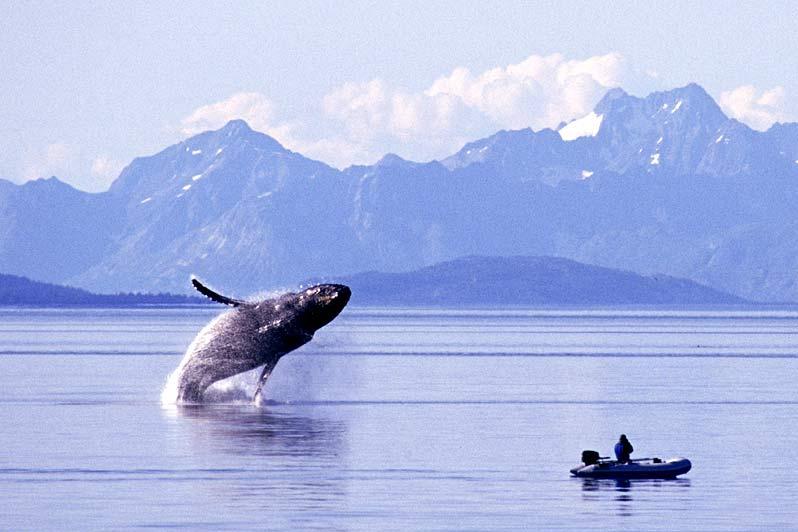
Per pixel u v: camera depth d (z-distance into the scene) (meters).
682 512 185.25
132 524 174.50
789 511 185.88
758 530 174.50
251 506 185.88
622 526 176.25
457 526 175.25
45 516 178.75
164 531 171.00
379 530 172.62
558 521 179.12
